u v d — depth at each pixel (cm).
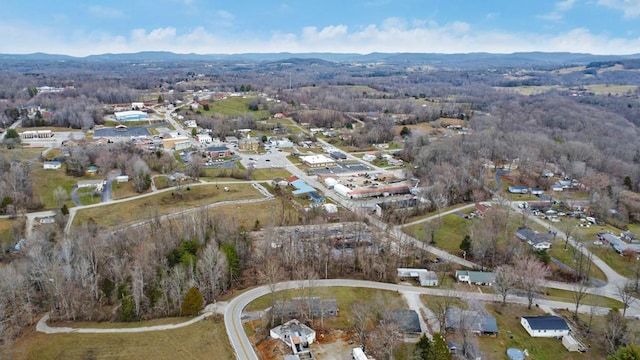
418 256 12369
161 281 9569
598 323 9462
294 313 9044
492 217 14100
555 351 8594
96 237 11812
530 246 12875
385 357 7931
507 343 8731
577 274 11675
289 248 11881
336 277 10975
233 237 12069
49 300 9538
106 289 9825
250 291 10125
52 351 8025
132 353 7962
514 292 10675
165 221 14175
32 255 10294
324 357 7944
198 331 8556
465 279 11138
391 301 9906
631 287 10838
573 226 14588
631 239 13588
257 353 7931
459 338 8681
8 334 8300
